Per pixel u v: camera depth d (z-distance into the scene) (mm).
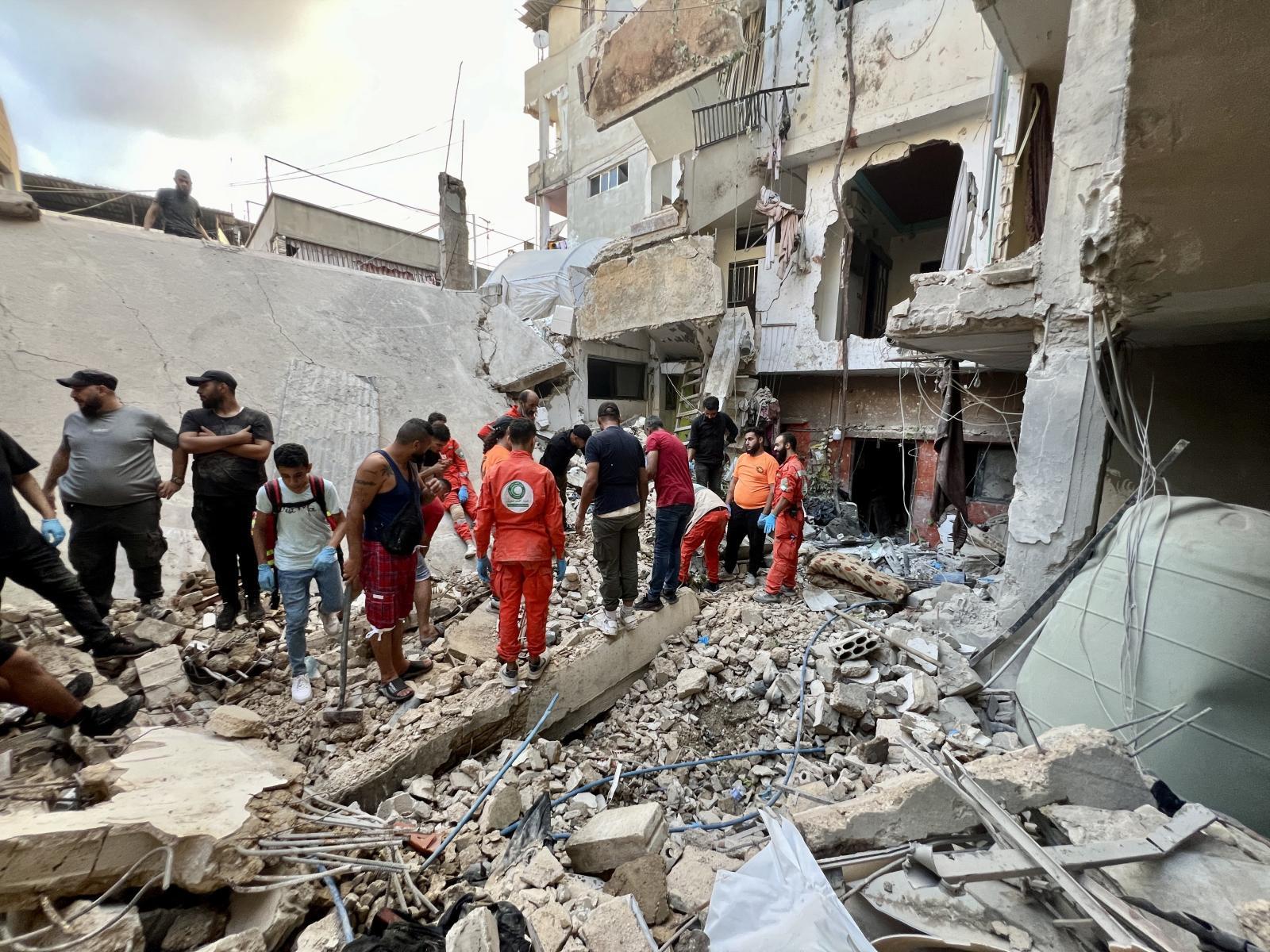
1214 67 2004
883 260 13922
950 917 1876
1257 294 2998
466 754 3195
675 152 14117
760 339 12023
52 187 15141
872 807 2346
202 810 1998
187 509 5203
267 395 6707
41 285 5910
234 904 1962
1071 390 4039
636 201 16703
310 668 3533
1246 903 1680
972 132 9422
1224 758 2531
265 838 2053
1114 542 3502
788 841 2227
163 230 7773
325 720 3166
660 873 2314
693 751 3770
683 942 1981
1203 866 1853
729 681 4414
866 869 2148
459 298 9844
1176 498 3297
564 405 10844
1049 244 4078
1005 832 2043
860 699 3771
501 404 8789
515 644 3424
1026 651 4094
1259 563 2668
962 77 9117
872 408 11422
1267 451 4426
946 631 4719
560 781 3201
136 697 2861
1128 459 5000
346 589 3094
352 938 1929
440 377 8484
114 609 3941
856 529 9727
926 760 2490
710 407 7641
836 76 10500
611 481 4086
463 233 13883
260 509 3318
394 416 7480
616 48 12961
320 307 8000
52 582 2941
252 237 19203
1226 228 2514
